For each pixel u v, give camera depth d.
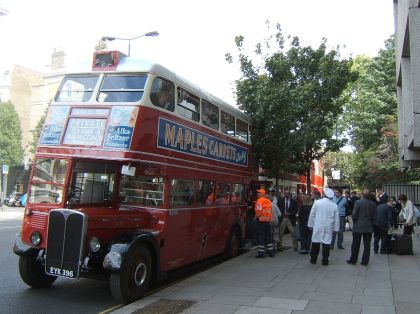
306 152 21.14
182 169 9.92
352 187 54.06
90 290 8.88
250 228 15.88
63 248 7.64
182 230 9.91
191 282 9.29
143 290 8.12
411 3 11.50
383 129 33.25
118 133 8.32
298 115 17.69
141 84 8.66
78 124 8.62
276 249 14.34
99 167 8.95
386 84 36.19
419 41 11.41
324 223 11.32
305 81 19.58
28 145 52.03
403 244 13.26
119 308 7.48
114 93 8.69
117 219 8.22
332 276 9.85
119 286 7.57
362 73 36.47
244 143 14.66
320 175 54.59
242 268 10.98
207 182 11.45
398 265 11.32
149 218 9.15
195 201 10.66
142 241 8.19
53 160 8.55
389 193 25.92
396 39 21.52
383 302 7.43
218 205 12.16
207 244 11.39
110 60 9.00
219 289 8.59
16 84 59.41
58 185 8.33
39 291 8.66
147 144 8.59
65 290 8.83
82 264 7.54
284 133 17.08
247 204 14.98
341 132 36.91
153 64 8.90
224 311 6.95
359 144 38.78
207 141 11.48
